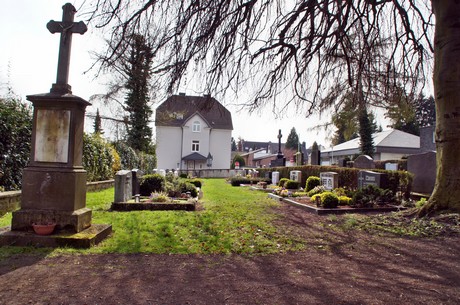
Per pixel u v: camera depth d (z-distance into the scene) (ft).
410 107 38.04
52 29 17.90
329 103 35.70
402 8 28.99
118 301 9.66
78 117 17.83
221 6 21.20
